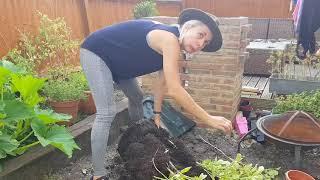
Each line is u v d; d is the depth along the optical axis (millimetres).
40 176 2877
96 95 2605
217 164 2305
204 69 4078
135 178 2162
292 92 4594
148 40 2375
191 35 2215
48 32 4148
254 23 8094
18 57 3641
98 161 2619
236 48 3891
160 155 2197
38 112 2816
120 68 2588
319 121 3125
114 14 6340
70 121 3584
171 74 2195
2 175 2514
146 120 2664
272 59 5078
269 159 3488
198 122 4137
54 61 4410
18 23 4074
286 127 3006
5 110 2570
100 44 2545
